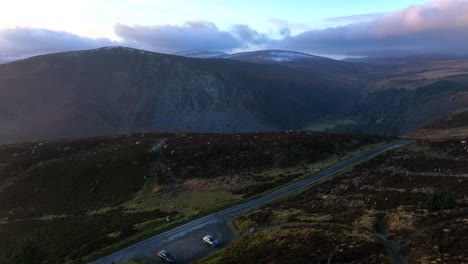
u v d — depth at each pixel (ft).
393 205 178.19
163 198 255.09
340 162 282.97
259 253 142.82
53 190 308.40
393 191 201.98
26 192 314.55
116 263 162.91
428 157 263.70
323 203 199.52
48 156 373.40
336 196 209.77
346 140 336.70
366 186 220.23
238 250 153.89
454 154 262.88
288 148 313.53
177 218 210.59
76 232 218.79
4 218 277.23
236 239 170.71
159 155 331.98
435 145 296.10
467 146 275.18
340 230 151.64
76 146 400.06
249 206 215.31
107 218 236.22
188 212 219.61
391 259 122.93
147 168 311.06
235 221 193.77
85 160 348.38
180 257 161.79
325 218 172.76
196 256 161.79
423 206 167.22
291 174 267.39
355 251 129.70
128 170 313.73
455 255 114.62
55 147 402.11
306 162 290.35
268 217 187.32
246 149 319.68
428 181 209.36
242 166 290.76
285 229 164.96
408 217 156.04
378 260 120.57
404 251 127.54
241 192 241.55
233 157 306.55
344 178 243.19
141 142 376.89
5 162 369.30
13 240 224.94
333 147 317.22
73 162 348.79
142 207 245.86
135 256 167.63
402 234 141.90
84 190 300.61
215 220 200.13
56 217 262.67
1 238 233.55
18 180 336.29
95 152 370.53
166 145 352.08
